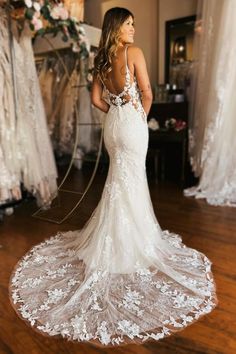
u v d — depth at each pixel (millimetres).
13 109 2654
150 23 4336
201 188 3414
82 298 1565
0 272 1891
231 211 2875
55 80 4359
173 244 2148
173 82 4234
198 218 2713
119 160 1836
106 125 1855
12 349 1275
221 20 2910
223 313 1442
